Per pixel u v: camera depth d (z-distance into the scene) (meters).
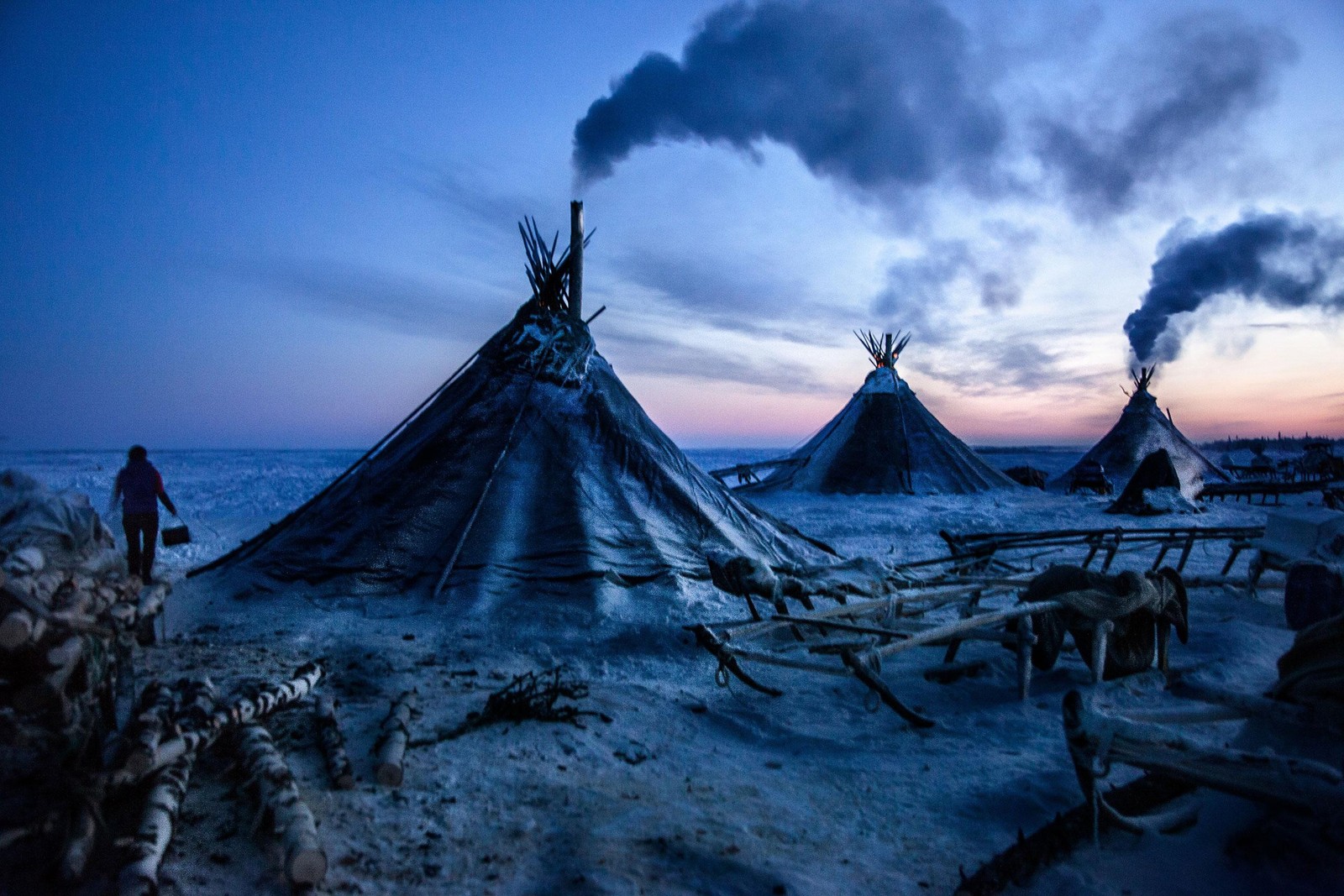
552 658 7.05
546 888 3.24
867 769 4.68
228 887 3.06
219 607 8.61
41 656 3.13
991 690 6.33
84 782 3.16
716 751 5.00
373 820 3.70
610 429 11.70
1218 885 3.20
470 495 10.36
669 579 9.52
